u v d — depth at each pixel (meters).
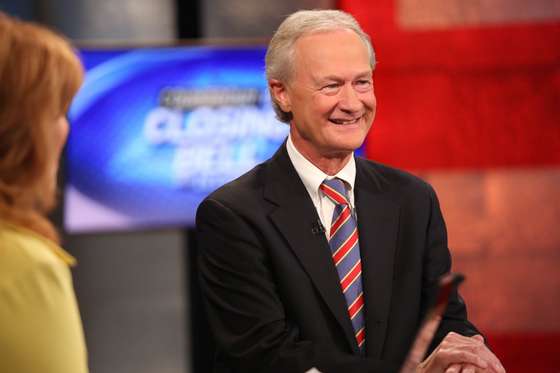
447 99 7.11
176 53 6.63
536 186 7.11
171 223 6.70
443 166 7.12
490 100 7.11
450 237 7.11
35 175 2.30
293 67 3.31
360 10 7.06
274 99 3.45
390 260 3.38
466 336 3.38
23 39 2.29
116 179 6.64
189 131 6.66
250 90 6.67
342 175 3.43
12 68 2.25
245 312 3.26
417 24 7.07
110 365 7.13
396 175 3.61
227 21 7.22
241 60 6.66
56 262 2.25
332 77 3.23
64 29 7.14
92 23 7.16
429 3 7.07
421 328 2.56
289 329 3.24
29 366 2.14
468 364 3.05
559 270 7.11
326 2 7.19
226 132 6.68
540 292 7.11
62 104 2.36
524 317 7.11
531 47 7.09
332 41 3.27
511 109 7.12
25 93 2.25
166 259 7.16
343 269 3.33
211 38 7.22
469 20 7.09
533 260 7.11
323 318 3.26
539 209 7.11
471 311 7.11
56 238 2.36
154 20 7.21
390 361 3.28
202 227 3.43
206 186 6.70
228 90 6.66
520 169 7.12
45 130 2.29
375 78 7.10
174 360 7.18
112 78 6.59
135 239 7.14
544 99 7.11
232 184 3.47
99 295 7.12
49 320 2.18
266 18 7.23
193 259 7.17
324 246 3.32
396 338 3.31
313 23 3.32
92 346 7.12
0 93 2.25
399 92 7.11
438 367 3.09
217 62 6.65
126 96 6.61
